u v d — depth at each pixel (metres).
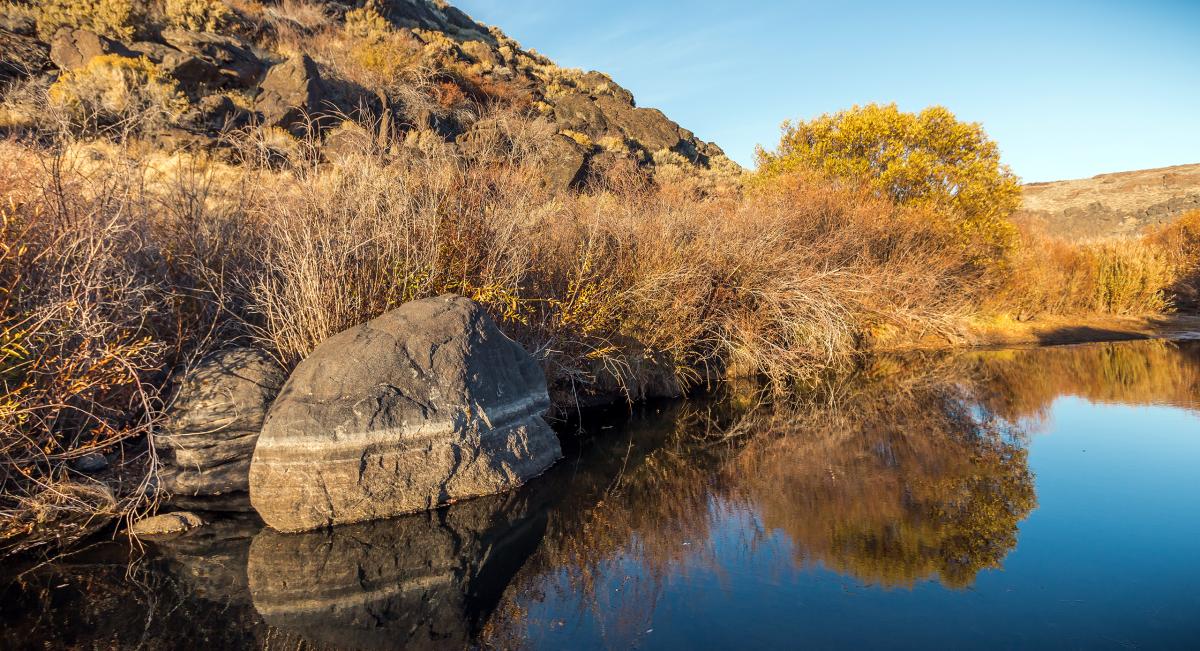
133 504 5.02
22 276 4.69
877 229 14.30
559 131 22.31
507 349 6.48
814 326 11.16
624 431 8.14
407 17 28.72
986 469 6.71
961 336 15.94
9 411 4.19
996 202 17.42
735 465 6.93
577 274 8.23
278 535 4.88
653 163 25.20
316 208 6.30
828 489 6.17
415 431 5.36
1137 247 22.75
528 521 5.35
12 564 4.32
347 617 3.86
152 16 17.39
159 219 6.62
